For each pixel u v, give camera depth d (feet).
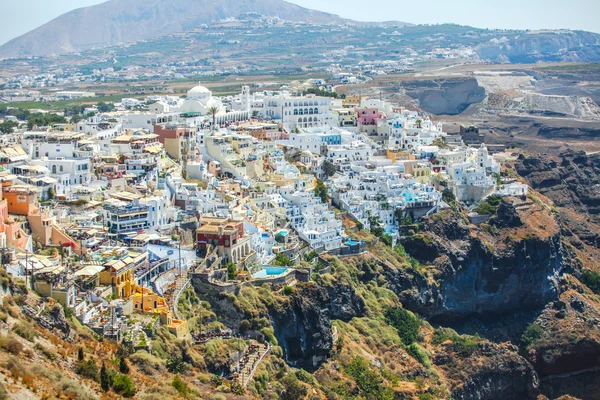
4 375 597.93
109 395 655.76
